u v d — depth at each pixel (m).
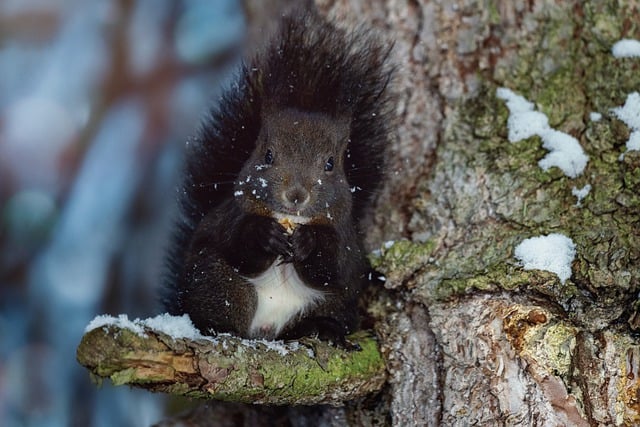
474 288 8.52
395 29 9.95
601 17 9.59
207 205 9.62
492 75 9.61
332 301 9.00
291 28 9.36
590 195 8.85
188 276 9.02
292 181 8.66
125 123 15.17
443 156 9.42
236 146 9.44
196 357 7.36
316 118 8.97
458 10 9.75
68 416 13.99
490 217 8.95
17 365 14.25
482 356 8.34
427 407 8.56
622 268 8.40
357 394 8.53
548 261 8.43
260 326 9.05
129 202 14.66
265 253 8.73
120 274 14.35
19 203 15.15
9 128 15.57
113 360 6.92
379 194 9.55
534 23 9.62
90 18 15.99
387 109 9.60
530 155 9.16
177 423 9.98
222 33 15.47
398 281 8.86
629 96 9.30
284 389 7.95
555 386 8.13
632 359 8.23
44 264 14.66
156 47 15.52
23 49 16.70
